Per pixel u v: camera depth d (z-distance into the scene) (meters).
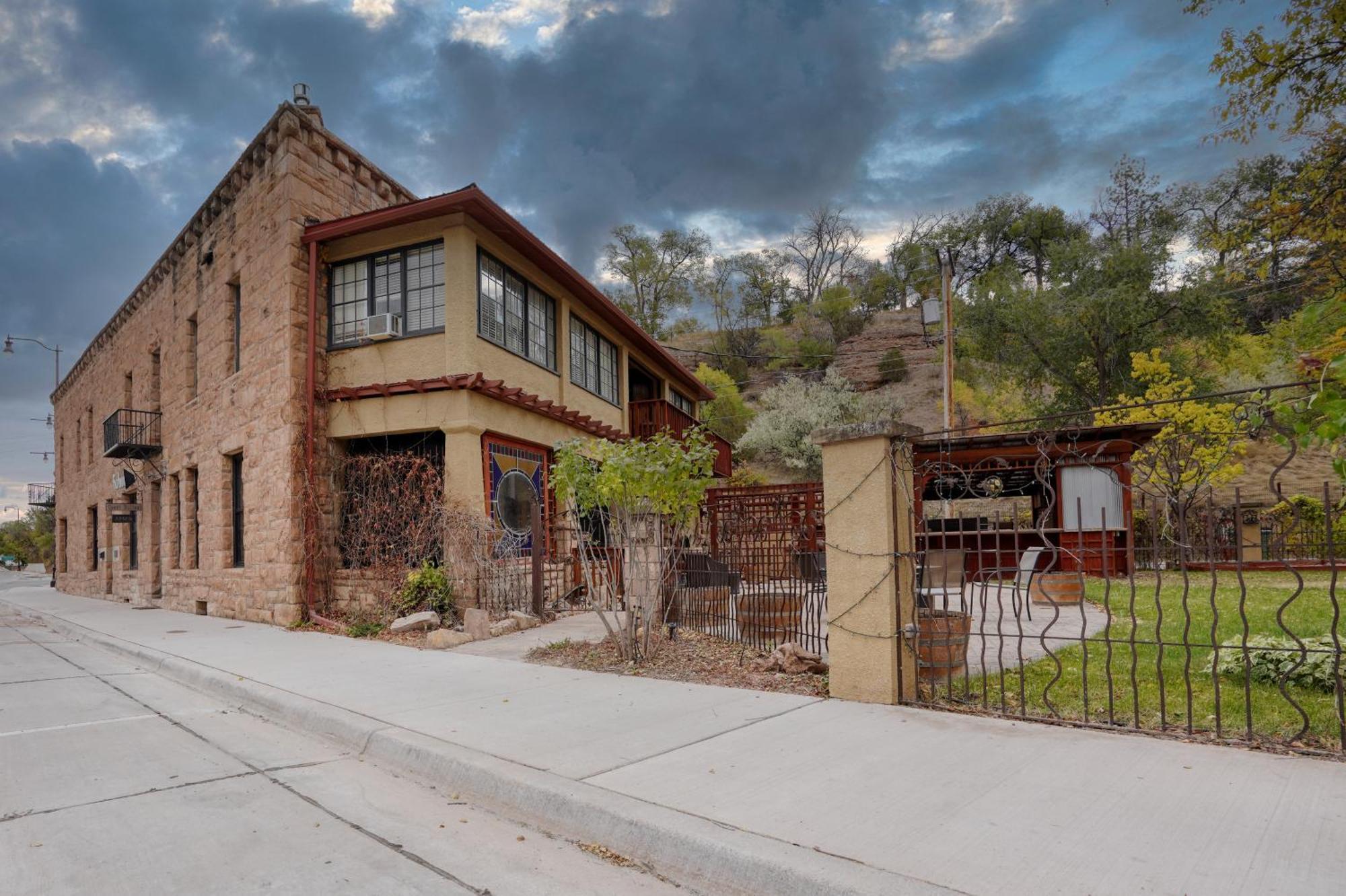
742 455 41.78
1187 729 4.50
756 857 3.02
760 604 7.69
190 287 16.34
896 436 5.56
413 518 11.59
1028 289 35.00
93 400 25.19
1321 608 8.91
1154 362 21.23
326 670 7.66
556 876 3.23
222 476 14.33
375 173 14.25
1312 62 11.85
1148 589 12.13
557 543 13.80
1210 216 34.41
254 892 3.10
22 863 3.38
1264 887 2.66
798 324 64.25
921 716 5.05
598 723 5.17
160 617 14.63
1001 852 2.98
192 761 5.01
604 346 18.64
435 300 11.98
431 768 4.57
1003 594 12.88
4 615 18.50
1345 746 3.97
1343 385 3.30
